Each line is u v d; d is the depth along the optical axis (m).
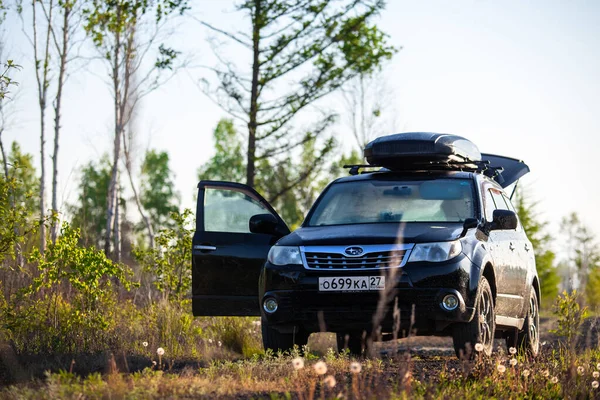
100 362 10.19
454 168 12.09
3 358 10.13
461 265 9.81
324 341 15.69
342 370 9.37
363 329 10.02
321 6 28.97
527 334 12.62
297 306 9.99
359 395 7.04
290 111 29.34
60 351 11.27
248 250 11.51
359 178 11.73
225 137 87.38
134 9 29.19
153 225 90.25
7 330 11.35
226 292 11.51
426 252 9.82
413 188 11.28
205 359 11.69
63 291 13.58
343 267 9.87
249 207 11.76
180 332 13.20
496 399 8.06
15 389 7.57
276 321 10.11
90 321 12.12
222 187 11.80
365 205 11.18
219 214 11.73
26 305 12.04
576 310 13.35
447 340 20.31
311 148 36.06
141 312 14.23
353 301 9.80
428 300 9.69
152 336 12.69
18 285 13.05
